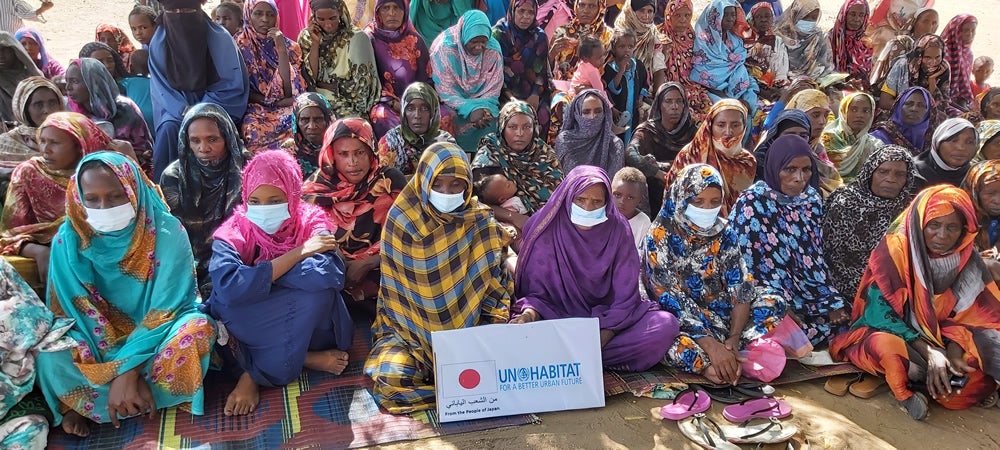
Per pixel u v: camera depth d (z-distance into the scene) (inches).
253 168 123.5
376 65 230.1
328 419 120.0
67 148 139.6
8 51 201.0
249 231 126.6
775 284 147.6
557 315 138.2
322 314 127.9
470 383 122.2
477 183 186.7
